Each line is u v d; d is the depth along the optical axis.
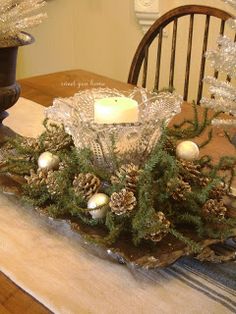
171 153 0.77
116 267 0.66
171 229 0.64
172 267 0.66
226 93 0.84
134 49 2.24
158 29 1.54
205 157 0.78
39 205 0.74
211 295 0.61
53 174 0.72
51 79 1.48
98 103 0.77
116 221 0.67
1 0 0.96
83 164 0.71
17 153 0.85
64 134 0.81
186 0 1.92
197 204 0.70
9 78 1.04
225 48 0.82
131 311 0.58
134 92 0.89
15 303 0.60
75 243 0.71
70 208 0.70
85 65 2.52
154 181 0.67
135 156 0.75
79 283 0.63
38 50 2.47
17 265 0.66
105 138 0.71
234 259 0.64
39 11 1.36
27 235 0.73
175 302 0.60
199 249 0.63
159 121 0.74
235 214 0.73
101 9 2.30
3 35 0.99
